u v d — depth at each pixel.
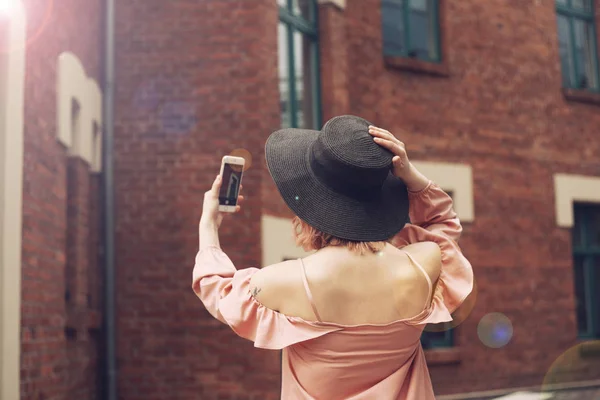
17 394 4.12
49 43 5.06
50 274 5.01
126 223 6.44
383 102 8.16
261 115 6.45
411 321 1.68
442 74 8.59
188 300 6.30
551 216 9.23
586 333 9.59
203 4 6.59
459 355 8.20
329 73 7.63
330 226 1.65
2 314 4.00
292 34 7.38
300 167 1.71
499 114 9.00
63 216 5.40
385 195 1.75
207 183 6.43
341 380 1.65
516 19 9.30
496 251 8.73
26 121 4.56
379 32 8.23
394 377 1.67
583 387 8.76
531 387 8.63
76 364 5.58
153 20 6.61
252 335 1.64
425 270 1.73
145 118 6.53
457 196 8.52
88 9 6.16
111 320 6.23
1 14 4.16
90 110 6.05
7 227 4.09
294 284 1.63
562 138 9.49
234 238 6.30
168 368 6.26
